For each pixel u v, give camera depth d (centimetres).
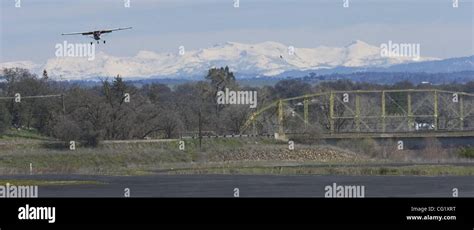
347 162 15025
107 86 19650
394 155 17762
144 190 8269
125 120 19050
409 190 8081
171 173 11519
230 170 11894
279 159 17112
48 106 19950
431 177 10106
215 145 17838
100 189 8438
